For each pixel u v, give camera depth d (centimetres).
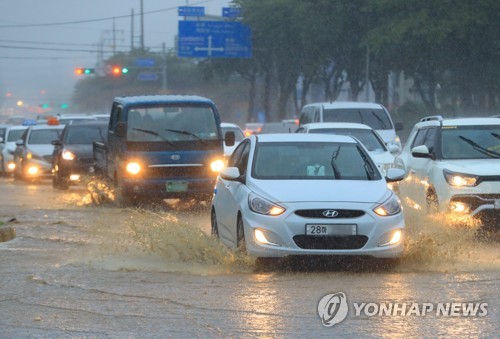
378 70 12288
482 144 3125
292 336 1605
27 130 6888
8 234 3084
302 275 2230
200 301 1903
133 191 4122
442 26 9562
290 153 2520
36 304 1897
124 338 1600
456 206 2878
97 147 4859
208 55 13400
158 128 4172
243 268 2338
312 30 11850
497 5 9462
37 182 6688
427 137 3291
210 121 4225
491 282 2097
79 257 2572
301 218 2236
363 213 2255
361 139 4300
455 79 11600
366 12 11400
